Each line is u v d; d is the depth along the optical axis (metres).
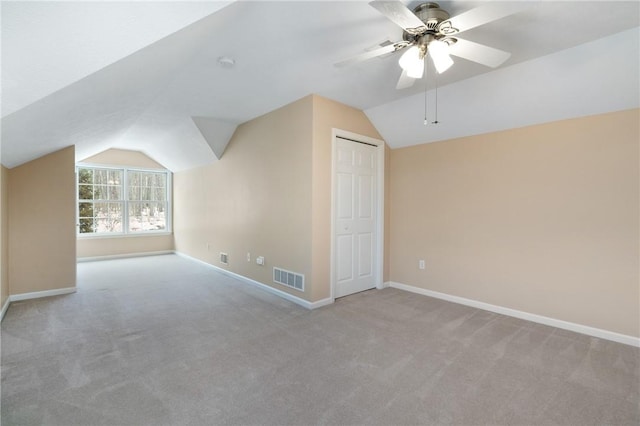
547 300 2.97
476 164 3.46
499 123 3.19
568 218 2.85
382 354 2.35
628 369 2.14
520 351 2.40
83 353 2.35
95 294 3.94
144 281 4.62
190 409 1.71
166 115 4.12
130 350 2.40
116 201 6.65
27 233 3.74
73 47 1.57
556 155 2.91
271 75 2.83
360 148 3.96
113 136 4.84
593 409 1.72
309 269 3.42
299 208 3.54
